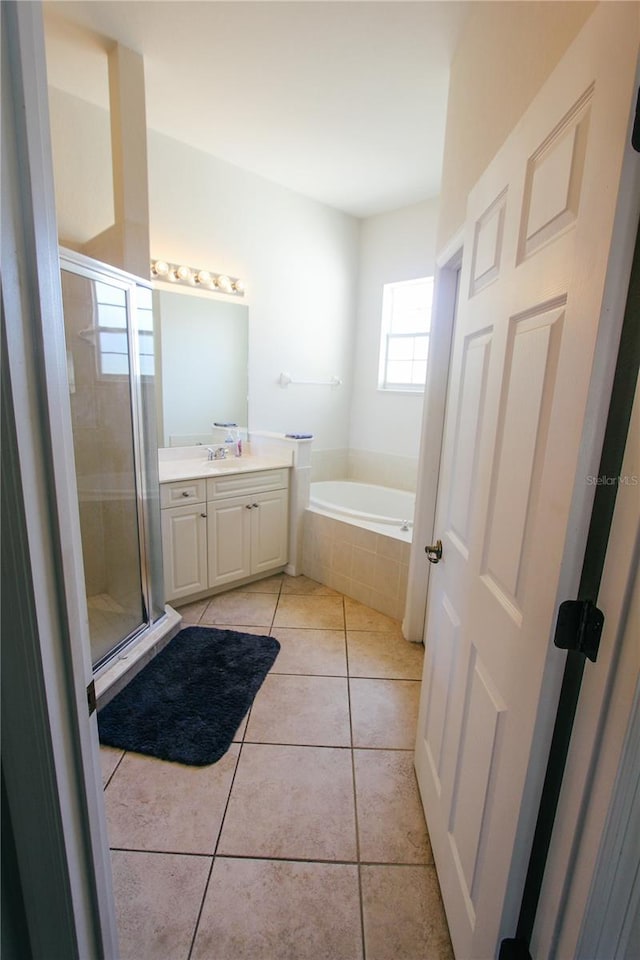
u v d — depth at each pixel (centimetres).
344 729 179
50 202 53
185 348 302
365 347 409
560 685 71
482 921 91
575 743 68
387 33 173
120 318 205
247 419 346
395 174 304
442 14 162
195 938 111
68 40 184
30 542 54
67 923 65
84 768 65
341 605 280
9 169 47
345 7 162
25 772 58
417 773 156
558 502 68
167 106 230
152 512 229
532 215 83
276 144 270
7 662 54
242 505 284
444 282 204
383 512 397
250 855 131
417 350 381
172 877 124
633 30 54
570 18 94
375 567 271
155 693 195
